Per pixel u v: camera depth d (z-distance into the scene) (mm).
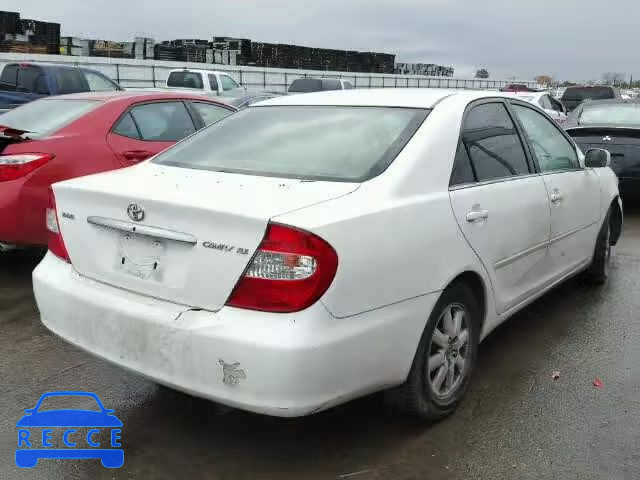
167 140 6102
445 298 3049
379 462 2863
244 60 45031
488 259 3328
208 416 3260
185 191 2762
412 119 3277
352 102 3631
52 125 5562
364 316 2564
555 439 3053
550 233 4062
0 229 4961
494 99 3865
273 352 2340
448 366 3166
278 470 2805
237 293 2451
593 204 4816
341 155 3104
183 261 2602
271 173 3049
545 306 4953
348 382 2541
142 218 2695
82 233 2955
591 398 3467
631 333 4422
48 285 3027
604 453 2941
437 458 2893
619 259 6395
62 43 34656
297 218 2436
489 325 3508
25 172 4973
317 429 3125
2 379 3635
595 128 8414
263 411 2402
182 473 2781
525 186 3756
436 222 2934
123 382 3627
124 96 6047
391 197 2797
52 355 3969
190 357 2500
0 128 5371
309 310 2398
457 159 3262
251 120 3744
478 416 3260
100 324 2783
